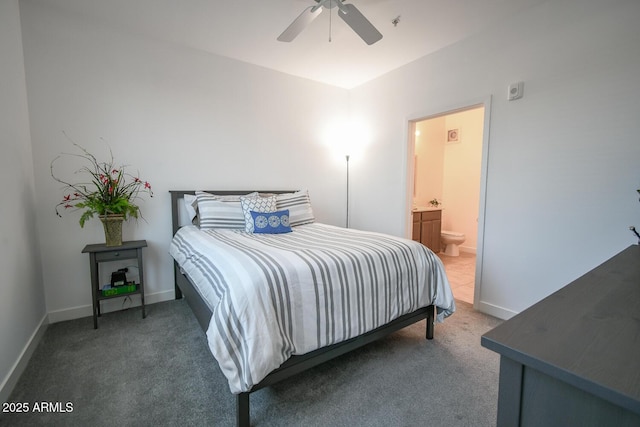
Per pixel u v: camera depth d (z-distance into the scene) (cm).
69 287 248
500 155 247
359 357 194
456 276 377
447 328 236
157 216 285
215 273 155
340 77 367
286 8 225
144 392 158
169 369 179
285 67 337
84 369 178
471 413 145
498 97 247
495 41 246
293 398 155
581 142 204
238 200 292
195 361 187
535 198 229
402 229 347
